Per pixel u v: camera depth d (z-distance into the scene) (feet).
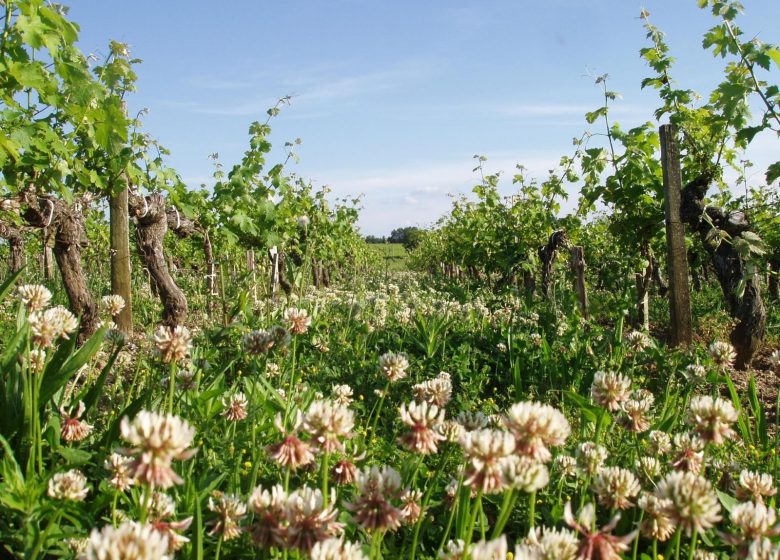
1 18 15.76
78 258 24.30
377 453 12.67
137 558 4.41
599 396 9.29
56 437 10.03
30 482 8.25
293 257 54.60
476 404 19.07
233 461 11.06
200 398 12.12
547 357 21.11
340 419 6.78
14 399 10.59
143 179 27.94
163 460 5.33
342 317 28.73
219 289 31.68
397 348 24.23
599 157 32.83
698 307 38.09
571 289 34.91
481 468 5.92
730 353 14.97
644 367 22.44
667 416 13.94
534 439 6.11
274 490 6.28
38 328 10.00
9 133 18.11
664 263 43.86
